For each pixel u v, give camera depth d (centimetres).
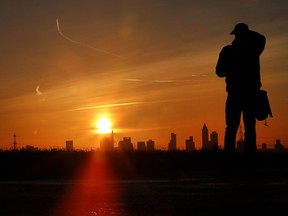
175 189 1100
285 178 1306
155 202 909
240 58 1546
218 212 794
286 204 858
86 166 1897
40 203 932
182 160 1992
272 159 1862
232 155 1614
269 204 859
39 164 1911
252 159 1606
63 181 1444
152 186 1184
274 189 1060
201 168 1856
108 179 1524
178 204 877
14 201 962
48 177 1681
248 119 1574
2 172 1784
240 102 1562
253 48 1549
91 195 1031
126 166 1917
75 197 1004
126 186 1202
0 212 836
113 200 951
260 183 1183
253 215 765
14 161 1955
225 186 1138
